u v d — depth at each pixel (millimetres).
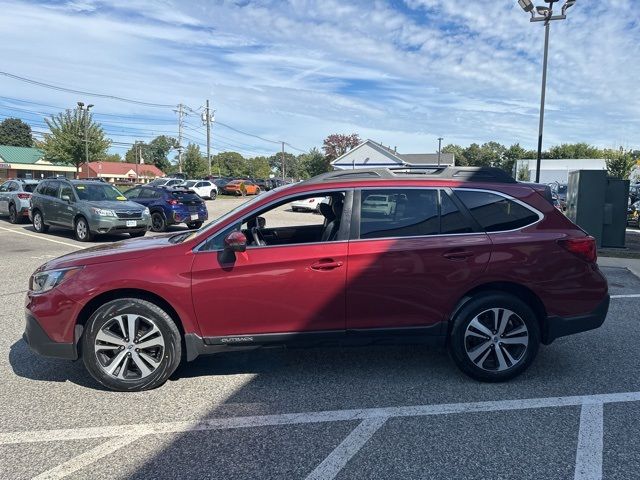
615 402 3684
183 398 3752
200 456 2967
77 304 3736
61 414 3494
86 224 12859
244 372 4262
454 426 3314
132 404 3654
